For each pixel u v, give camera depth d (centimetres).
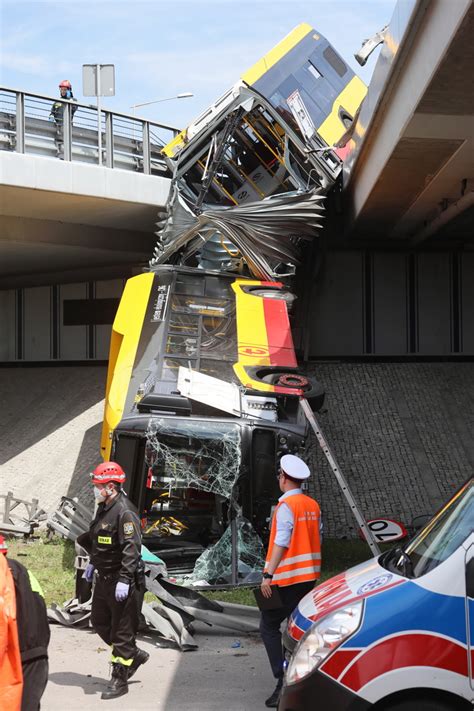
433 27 1012
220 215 1684
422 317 2452
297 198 1762
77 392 2480
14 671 419
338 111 1919
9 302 2927
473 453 1870
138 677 767
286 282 1795
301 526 696
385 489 1744
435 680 475
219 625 934
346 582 569
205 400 1205
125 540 720
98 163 2073
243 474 1166
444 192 1794
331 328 2431
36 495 1911
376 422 2000
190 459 1173
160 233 1828
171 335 1402
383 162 1554
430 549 539
